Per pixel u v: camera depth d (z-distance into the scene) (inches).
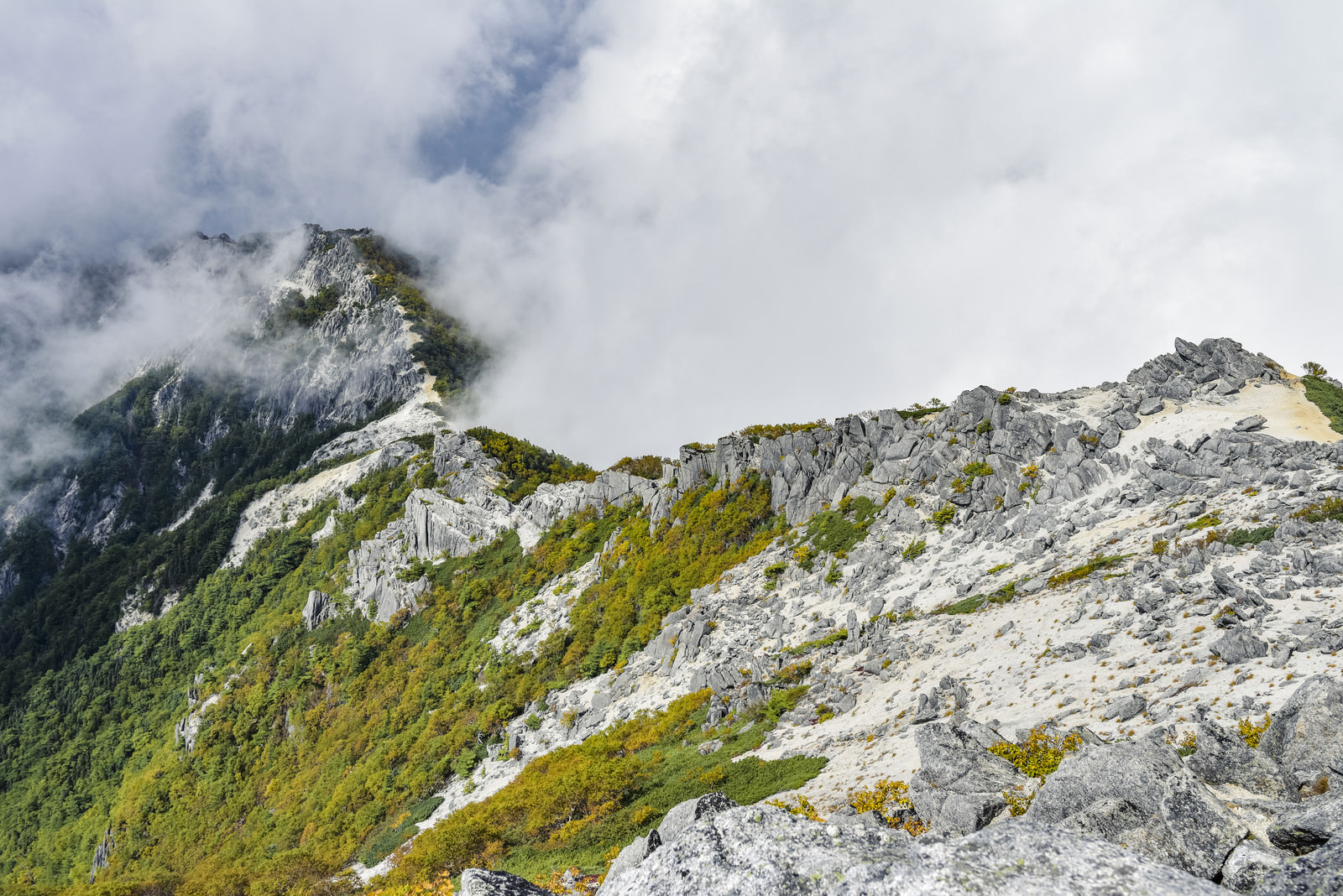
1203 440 3083.2
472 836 2217.0
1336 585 1670.8
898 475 3993.6
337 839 3683.6
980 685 1972.2
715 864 370.0
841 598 3312.0
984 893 293.1
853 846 361.7
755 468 4847.4
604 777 2352.4
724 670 2950.3
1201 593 1865.2
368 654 5713.6
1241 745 666.8
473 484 7258.9
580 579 5191.9
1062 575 2527.1
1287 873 312.0
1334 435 2970.0
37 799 6673.2
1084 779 621.3
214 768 5462.6
